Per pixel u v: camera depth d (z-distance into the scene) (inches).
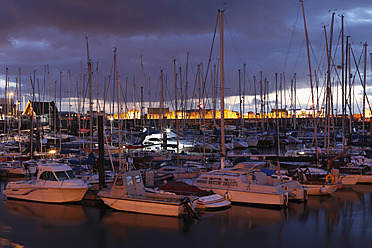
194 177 1290.6
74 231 725.9
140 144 2349.9
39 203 950.4
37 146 2201.0
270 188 884.6
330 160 1222.9
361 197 1016.9
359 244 649.0
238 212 852.6
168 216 811.4
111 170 1373.0
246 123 5073.8
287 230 726.5
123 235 699.4
